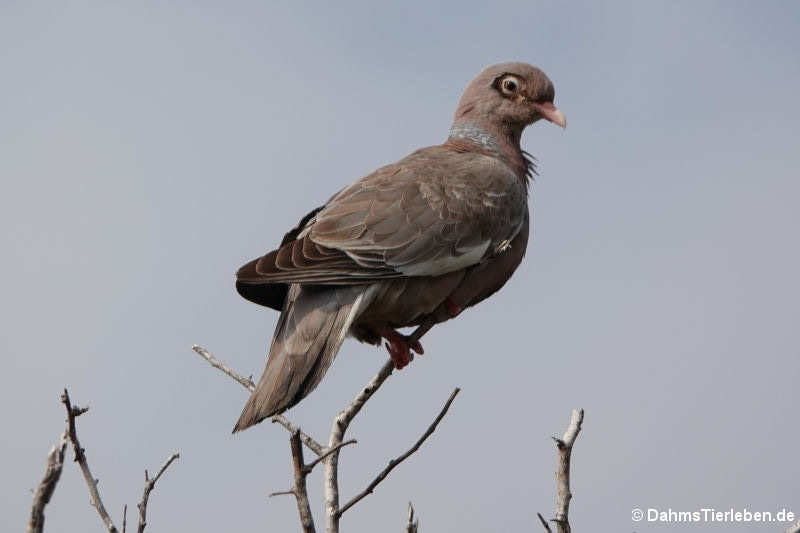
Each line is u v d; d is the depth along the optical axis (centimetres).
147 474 834
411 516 789
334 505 890
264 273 1072
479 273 1225
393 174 1216
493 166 1277
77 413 771
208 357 1032
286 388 1031
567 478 816
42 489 598
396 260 1132
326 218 1141
